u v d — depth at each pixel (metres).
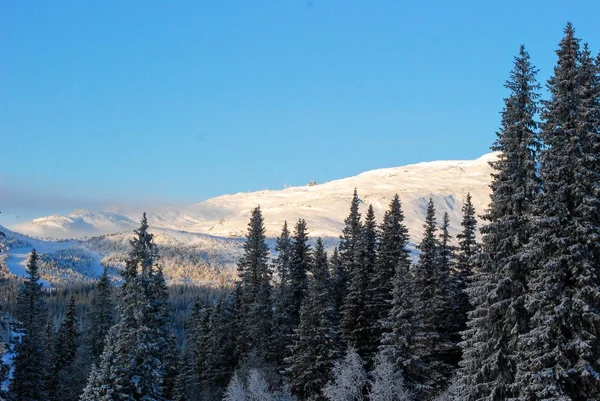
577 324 27.78
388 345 45.88
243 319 69.38
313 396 50.75
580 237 28.12
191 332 83.19
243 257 75.06
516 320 30.69
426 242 52.59
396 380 43.81
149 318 42.75
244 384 57.28
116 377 40.69
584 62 28.77
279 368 60.28
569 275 28.83
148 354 41.97
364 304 55.59
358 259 57.53
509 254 31.88
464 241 54.78
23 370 57.56
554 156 28.59
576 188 27.97
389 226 58.31
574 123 28.69
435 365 47.59
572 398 27.67
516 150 31.45
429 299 50.94
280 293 65.88
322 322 51.56
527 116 30.72
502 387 31.08
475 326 33.22
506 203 31.73
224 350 69.56
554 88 29.33
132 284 42.34
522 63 31.03
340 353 54.31
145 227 43.59
